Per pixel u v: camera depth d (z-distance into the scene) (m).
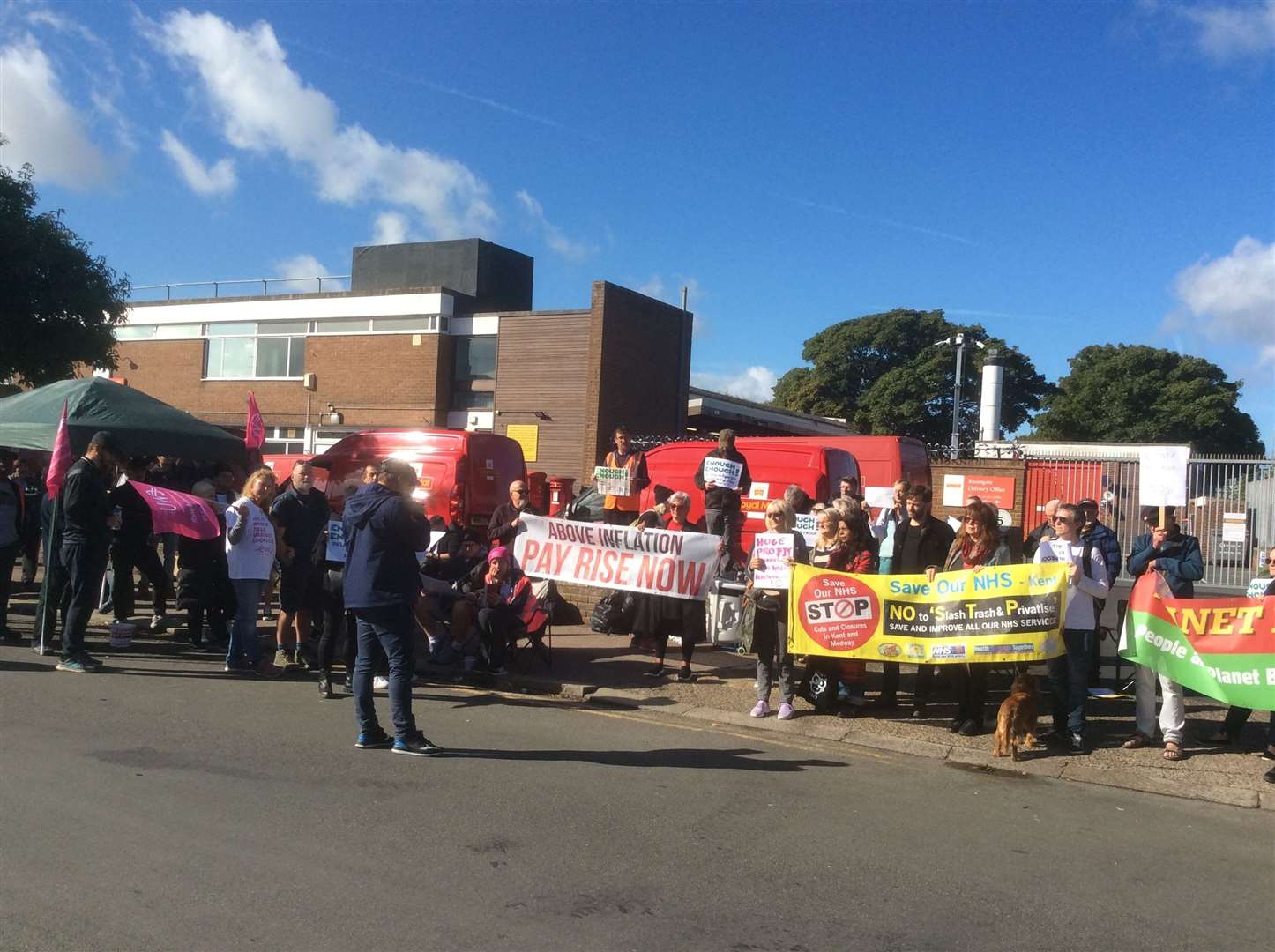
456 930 3.97
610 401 27.58
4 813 5.02
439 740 6.98
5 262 21.81
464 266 32.72
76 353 23.55
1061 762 7.20
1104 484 21.72
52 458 9.29
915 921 4.29
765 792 6.08
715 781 6.27
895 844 5.27
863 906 4.42
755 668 10.14
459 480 13.17
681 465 13.62
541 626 9.54
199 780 5.72
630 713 8.29
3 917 3.90
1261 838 5.73
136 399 11.88
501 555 9.41
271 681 8.74
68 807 5.14
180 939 3.78
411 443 13.70
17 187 22.31
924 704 8.40
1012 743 7.23
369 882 4.40
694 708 8.45
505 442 14.01
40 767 5.80
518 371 28.62
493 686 9.27
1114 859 5.23
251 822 5.09
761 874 4.73
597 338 27.23
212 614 10.33
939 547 8.79
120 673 8.67
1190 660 7.32
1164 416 56.84
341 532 8.19
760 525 12.62
